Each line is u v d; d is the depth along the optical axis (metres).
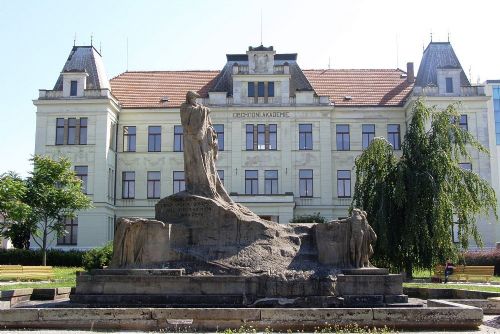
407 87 57.66
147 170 55.22
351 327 14.16
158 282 16.77
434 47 55.22
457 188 31.02
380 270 17.19
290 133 54.06
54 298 19.56
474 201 31.16
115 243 17.95
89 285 16.91
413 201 29.70
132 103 56.50
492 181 52.97
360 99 56.22
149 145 55.56
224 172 53.84
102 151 52.25
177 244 18.11
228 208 18.73
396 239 30.20
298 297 16.59
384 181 31.14
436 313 14.48
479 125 51.97
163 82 59.28
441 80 52.53
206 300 16.55
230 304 16.47
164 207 19.17
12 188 37.00
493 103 57.81
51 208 42.84
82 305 16.34
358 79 59.16
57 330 14.00
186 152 19.58
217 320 14.34
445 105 52.09
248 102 54.16
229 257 17.72
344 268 17.45
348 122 55.03
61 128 52.97
